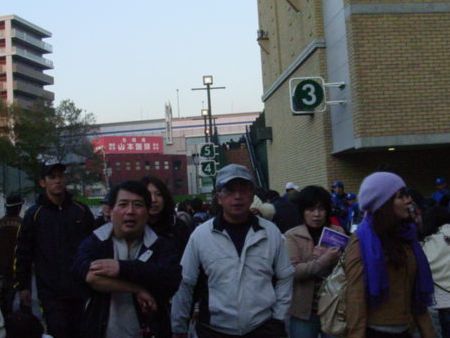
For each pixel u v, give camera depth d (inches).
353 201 324.2
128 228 101.5
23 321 114.1
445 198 203.5
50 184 162.2
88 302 103.1
